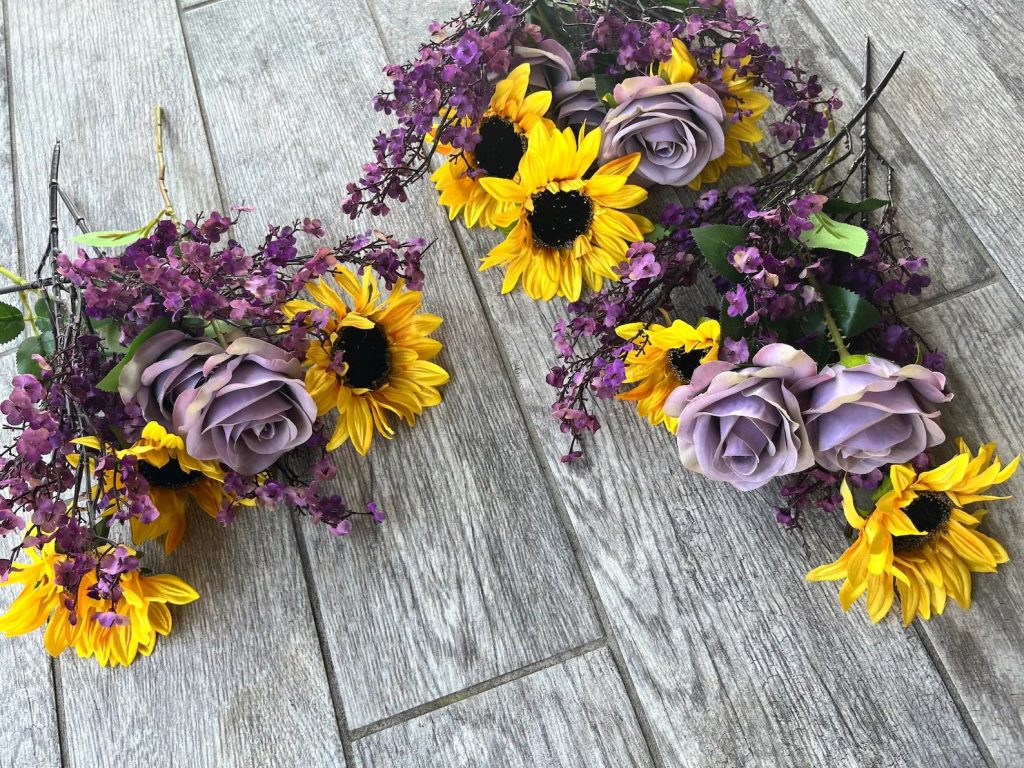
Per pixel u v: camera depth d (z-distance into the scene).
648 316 0.63
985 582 0.58
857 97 0.70
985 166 0.67
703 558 0.61
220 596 0.62
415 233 0.69
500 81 0.59
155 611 0.61
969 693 0.57
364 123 0.74
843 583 0.58
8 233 0.73
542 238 0.61
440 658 0.61
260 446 0.57
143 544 0.64
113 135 0.75
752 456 0.53
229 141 0.74
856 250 0.54
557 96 0.62
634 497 0.62
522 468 0.64
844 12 0.72
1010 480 0.60
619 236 0.60
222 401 0.54
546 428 0.64
